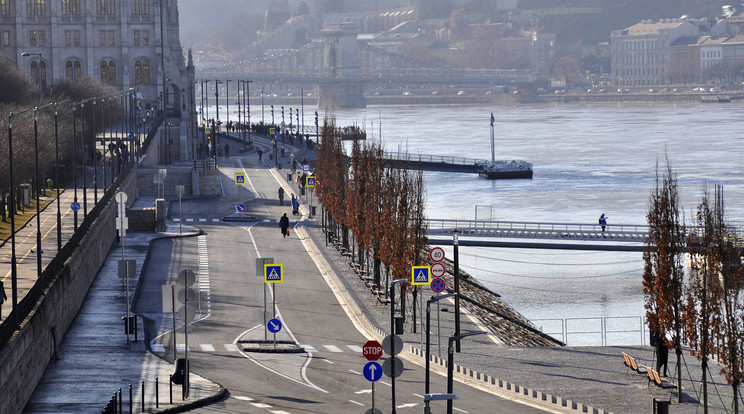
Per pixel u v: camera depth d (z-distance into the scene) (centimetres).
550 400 13625
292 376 14850
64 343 16538
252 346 16750
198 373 14925
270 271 17188
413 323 19088
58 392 13475
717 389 15112
